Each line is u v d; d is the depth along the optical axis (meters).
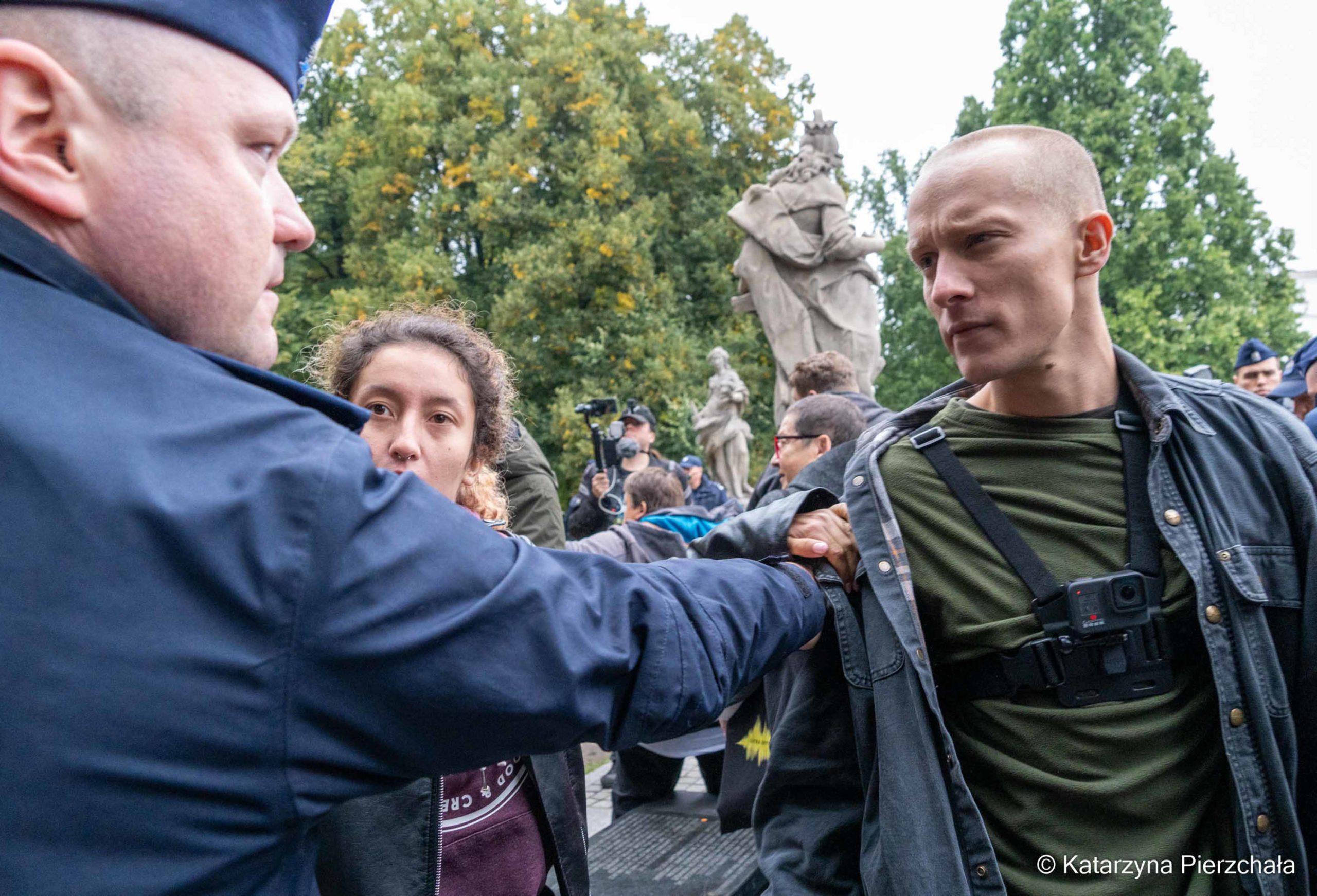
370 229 21.08
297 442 0.75
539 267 18.58
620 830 2.75
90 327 0.71
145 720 0.63
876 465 1.43
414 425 1.49
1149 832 1.20
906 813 1.26
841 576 1.46
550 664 0.79
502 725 0.77
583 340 18.31
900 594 1.33
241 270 0.79
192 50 0.74
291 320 20.38
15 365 0.68
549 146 20.27
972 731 1.33
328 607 0.71
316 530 0.71
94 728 0.62
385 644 0.72
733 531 1.48
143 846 0.64
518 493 3.17
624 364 18.27
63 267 0.72
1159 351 22.09
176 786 0.64
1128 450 1.32
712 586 1.05
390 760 0.75
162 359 0.73
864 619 1.41
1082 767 1.22
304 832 0.76
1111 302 23.66
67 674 0.62
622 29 22.30
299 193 21.75
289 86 0.82
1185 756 1.22
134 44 0.71
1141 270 23.17
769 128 22.59
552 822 1.40
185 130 0.74
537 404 19.19
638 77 21.52
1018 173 1.22
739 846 2.53
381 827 1.19
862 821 1.41
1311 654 1.22
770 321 10.83
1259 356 6.29
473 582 0.77
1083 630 1.23
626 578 0.93
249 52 0.77
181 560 0.66
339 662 0.71
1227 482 1.28
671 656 0.91
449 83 20.98
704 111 22.56
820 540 1.43
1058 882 1.21
